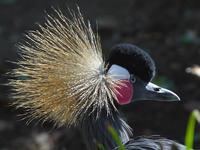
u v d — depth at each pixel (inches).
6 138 433.1
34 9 597.6
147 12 582.9
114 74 261.7
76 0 603.5
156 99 270.1
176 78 488.1
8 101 453.1
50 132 430.6
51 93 253.1
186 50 525.7
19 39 546.3
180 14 573.3
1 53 522.6
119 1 604.4
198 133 408.8
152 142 253.6
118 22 572.4
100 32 558.6
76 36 259.9
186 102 460.8
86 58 257.6
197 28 554.9
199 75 265.3
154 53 523.8
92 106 256.1
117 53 263.7
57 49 257.0
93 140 258.7
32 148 422.0
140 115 451.5
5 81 472.1
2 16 590.2
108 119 259.9
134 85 268.5
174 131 434.6
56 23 263.7
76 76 253.6
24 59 265.7
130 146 253.0
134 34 558.3
